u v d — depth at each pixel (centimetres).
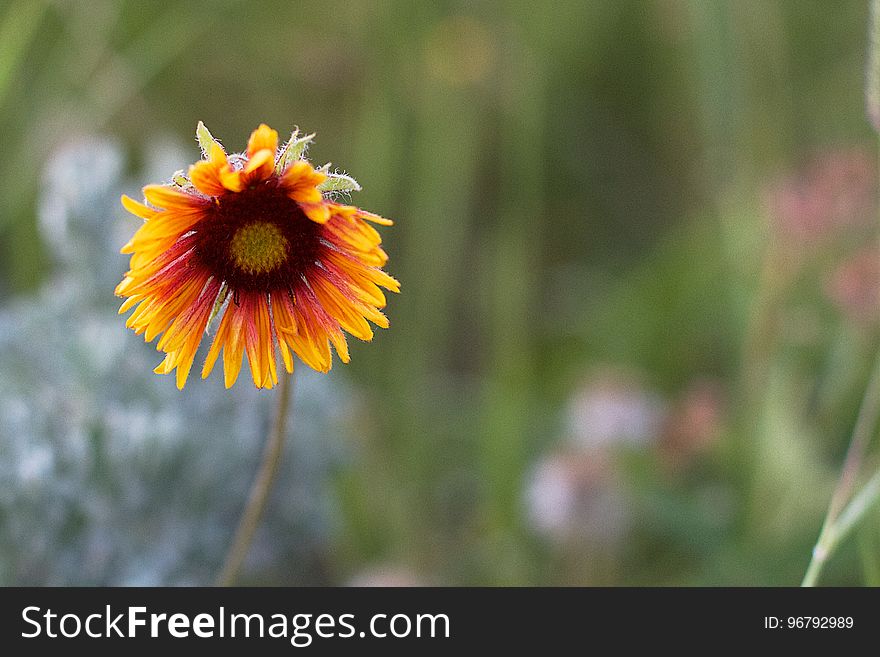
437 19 114
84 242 91
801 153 117
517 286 104
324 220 71
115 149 96
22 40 96
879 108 79
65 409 85
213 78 117
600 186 121
